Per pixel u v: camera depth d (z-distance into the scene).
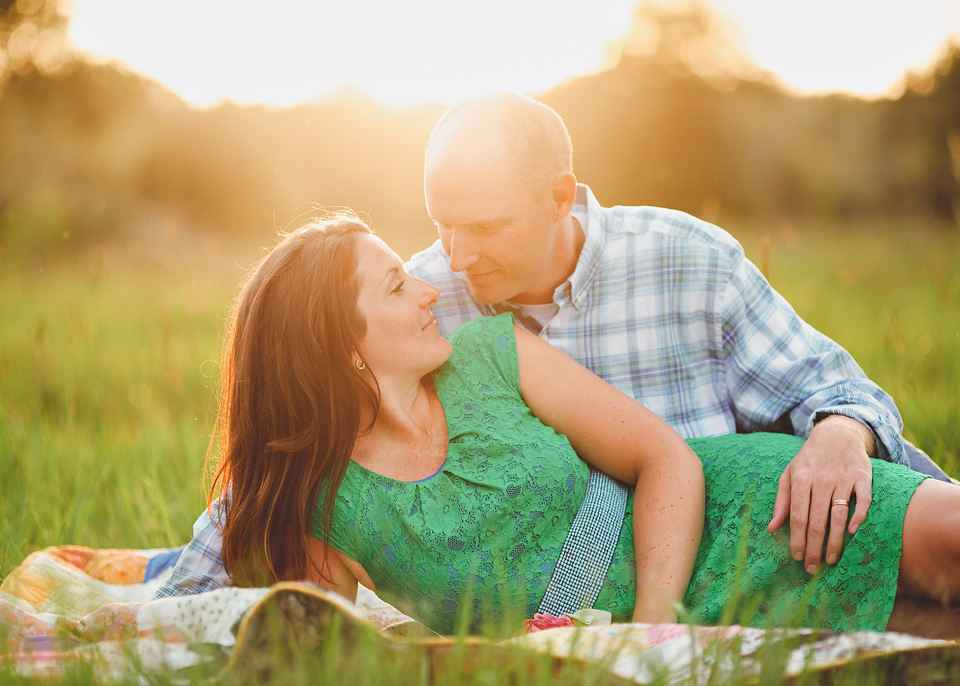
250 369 1.79
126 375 4.21
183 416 3.71
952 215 13.41
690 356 2.28
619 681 1.22
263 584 1.76
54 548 2.32
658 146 17.27
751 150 16.78
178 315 5.07
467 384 1.86
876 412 1.92
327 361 1.72
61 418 3.60
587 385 1.89
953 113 14.69
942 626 1.56
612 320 2.26
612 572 1.74
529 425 1.83
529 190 1.95
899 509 1.60
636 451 1.84
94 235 12.98
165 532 2.70
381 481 1.74
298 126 15.05
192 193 14.57
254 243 13.10
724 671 1.21
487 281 2.07
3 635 1.45
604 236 2.25
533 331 2.33
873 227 12.76
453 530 1.70
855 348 4.11
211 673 1.35
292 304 1.74
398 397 1.80
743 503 1.78
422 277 2.33
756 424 2.27
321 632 1.31
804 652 1.27
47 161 14.17
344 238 1.79
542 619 1.58
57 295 6.94
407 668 1.24
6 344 5.23
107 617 1.54
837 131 16.27
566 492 1.76
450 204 1.94
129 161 14.52
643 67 18.12
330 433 1.73
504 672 1.19
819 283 5.41
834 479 1.68
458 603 1.70
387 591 1.77
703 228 2.25
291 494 1.75
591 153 17.50
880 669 1.26
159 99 15.57
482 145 1.92
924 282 5.59
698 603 1.71
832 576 1.63
